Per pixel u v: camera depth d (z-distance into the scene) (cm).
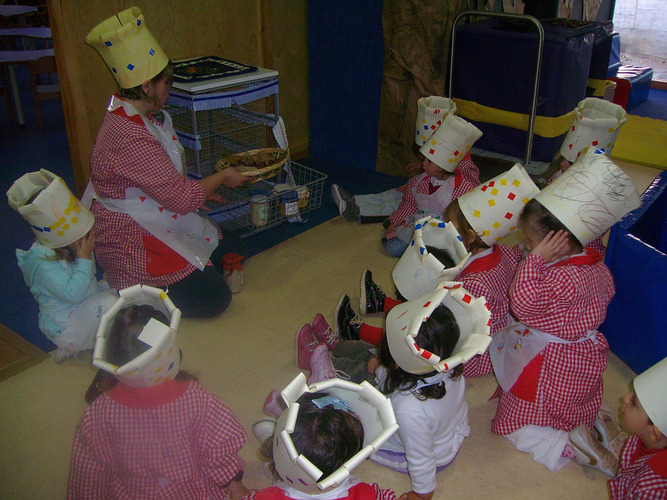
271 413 171
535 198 153
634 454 127
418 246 148
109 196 195
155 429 114
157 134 199
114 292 200
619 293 197
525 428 163
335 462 100
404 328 124
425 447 136
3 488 151
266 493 106
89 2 244
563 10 360
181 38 282
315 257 263
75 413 177
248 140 331
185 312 217
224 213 281
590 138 200
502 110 302
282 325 217
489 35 290
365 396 105
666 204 237
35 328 214
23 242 267
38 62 383
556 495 154
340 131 361
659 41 513
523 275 145
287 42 338
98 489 120
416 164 260
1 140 375
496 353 172
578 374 156
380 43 322
